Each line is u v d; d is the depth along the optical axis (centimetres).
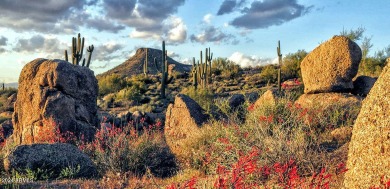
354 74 1281
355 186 508
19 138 1490
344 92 1277
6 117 2680
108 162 1099
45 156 967
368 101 520
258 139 862
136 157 1134
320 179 503
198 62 4528
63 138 1323
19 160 945
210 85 4725
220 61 6272
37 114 1418
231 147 851
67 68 1495
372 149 492
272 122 956
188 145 1192
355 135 529
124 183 879
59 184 855
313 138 891
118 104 3228
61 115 1402
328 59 1293
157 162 1171
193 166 1040
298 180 536
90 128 1455
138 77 5653
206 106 1526
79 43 2758
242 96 1595
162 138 1453
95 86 1608
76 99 1494
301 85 1622
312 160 738
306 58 1366
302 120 984
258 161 731
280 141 783
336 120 1028
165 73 3647
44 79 1461
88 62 2934
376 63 2545
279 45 3397
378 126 491
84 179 949
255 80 4803
